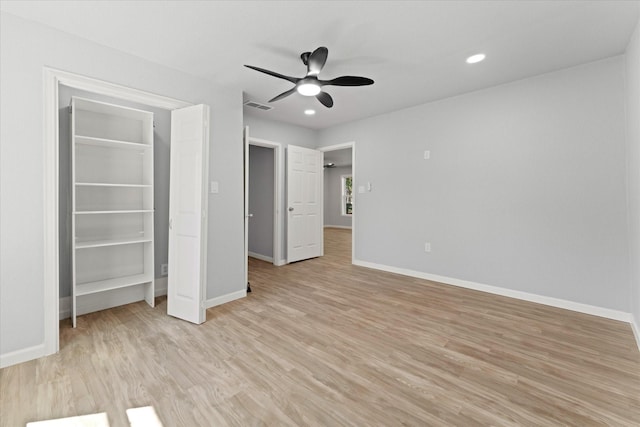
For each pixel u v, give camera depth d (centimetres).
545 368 200
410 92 367
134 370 197
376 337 244
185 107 297
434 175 407
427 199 415
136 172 329
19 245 207
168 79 286
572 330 256
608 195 282
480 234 366
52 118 220
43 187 216
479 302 326
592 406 163
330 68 298
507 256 346
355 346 230
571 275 304
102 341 237
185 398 171
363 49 260
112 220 314
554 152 311
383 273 454
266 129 490
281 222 520
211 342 236
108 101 312
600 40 246
